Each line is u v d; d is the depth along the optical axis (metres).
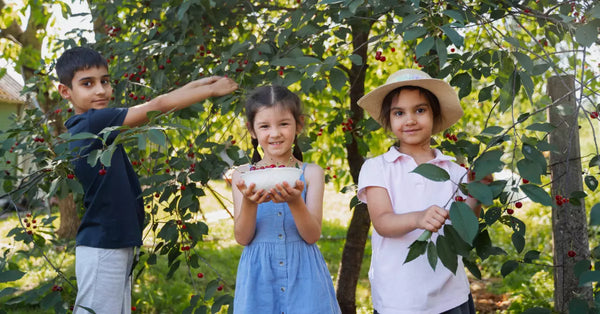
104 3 2.66
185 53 2.37
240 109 2.06
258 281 1.73
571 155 2.47
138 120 2.00
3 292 1.69
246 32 2.91
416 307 1.66
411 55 3.11
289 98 1.76
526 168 1.30
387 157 1.82
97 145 1.96
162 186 2.13
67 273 4.31
